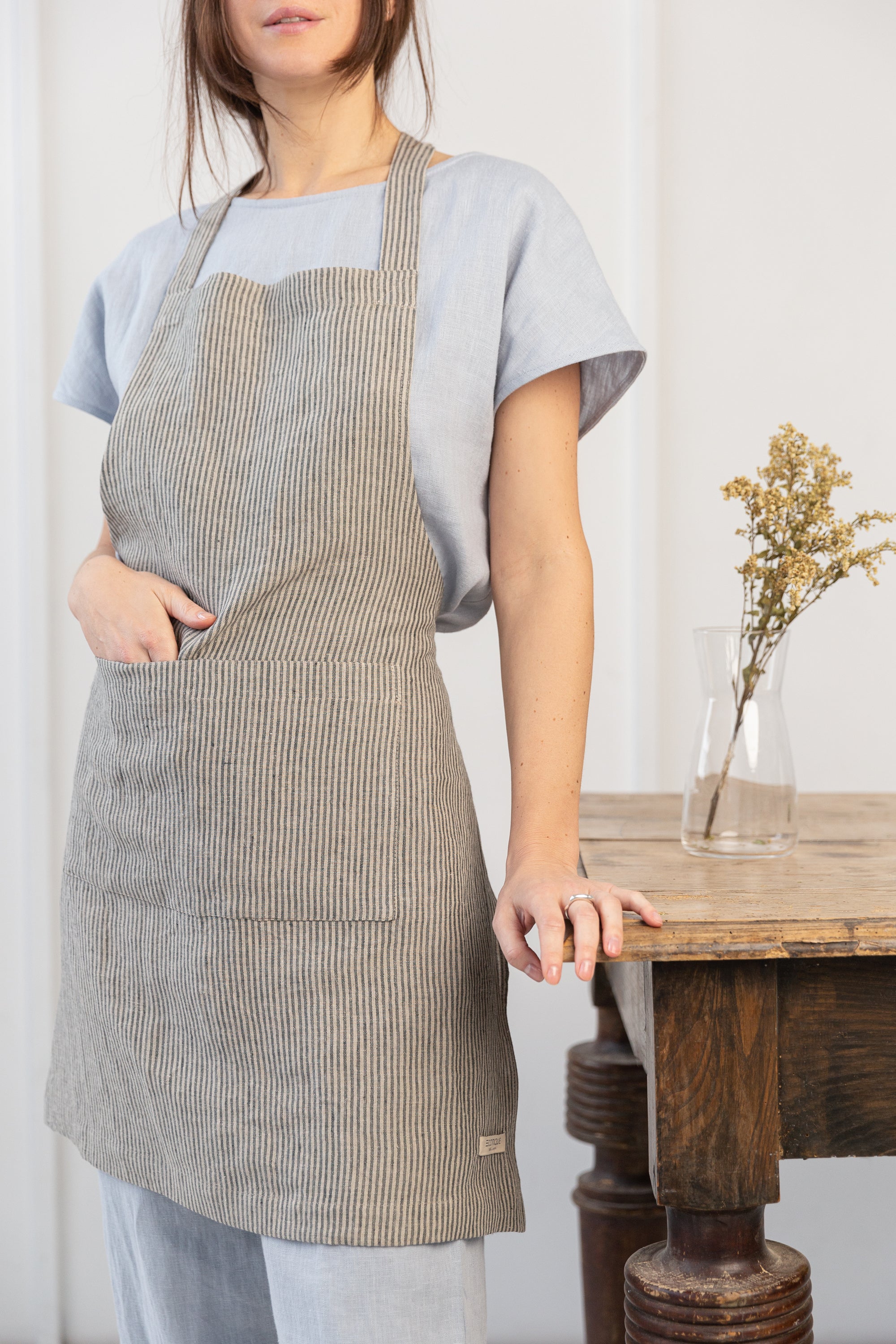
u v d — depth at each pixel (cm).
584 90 194
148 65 199
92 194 199
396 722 89
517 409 98
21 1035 204
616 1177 151
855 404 194
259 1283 101
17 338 199
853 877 99
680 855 112
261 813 87
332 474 89
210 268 104
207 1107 89
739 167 194
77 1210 204
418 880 87
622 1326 149
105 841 95
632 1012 107
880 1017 85
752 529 115
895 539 193
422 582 93
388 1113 85
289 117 106
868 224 193
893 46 192
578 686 94
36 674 200
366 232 99
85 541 202
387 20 104
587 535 197
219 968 87
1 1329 204
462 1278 88
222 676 87
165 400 96
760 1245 86
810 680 196
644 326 192
